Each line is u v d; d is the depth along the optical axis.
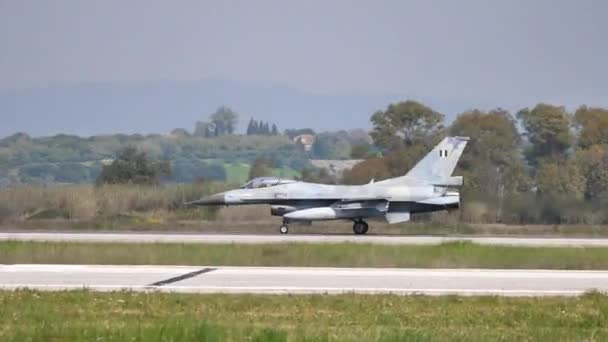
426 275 87.75
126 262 99.38
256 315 60.84
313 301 66.81
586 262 100.56
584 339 52.62
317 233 165.62
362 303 66.12
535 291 76.12
